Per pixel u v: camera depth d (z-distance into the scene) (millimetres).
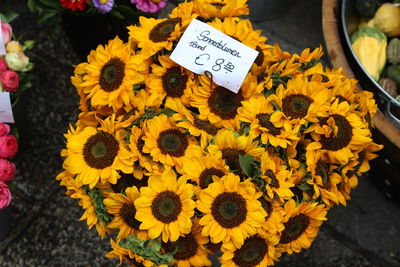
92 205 1177
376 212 1858
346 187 1217
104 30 1838
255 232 1046
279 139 1101
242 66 1134
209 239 1152
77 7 1616
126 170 1118
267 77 1187
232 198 1048
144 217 1061
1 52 1525
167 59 1191
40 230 1794
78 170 1131
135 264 1176
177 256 1140
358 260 1775
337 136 1134
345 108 1137
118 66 1160
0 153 1478
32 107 2004
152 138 1120
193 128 1128
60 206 1840
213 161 1073
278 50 1222
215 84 1176
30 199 1847
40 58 2100
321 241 1800
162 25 1211
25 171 1886
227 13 1221
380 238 1814
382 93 1440
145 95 1183
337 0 1598
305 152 1166
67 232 1795
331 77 1218
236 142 1097
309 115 1104
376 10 1809
